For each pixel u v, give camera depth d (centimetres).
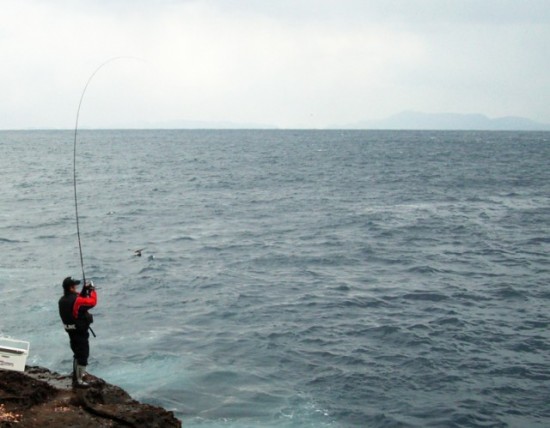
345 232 3431
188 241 3167
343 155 10869
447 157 10312
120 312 1941
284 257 2792
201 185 6028
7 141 18350
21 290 2114
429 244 3109
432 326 1858
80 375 984
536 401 1385
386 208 4403
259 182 6312
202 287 2266
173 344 1658
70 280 977
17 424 846
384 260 2753
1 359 966
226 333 1762
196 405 1306
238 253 2875
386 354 1634
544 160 9556
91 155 11175
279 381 1444
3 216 4012
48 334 1667
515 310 2033
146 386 1387
